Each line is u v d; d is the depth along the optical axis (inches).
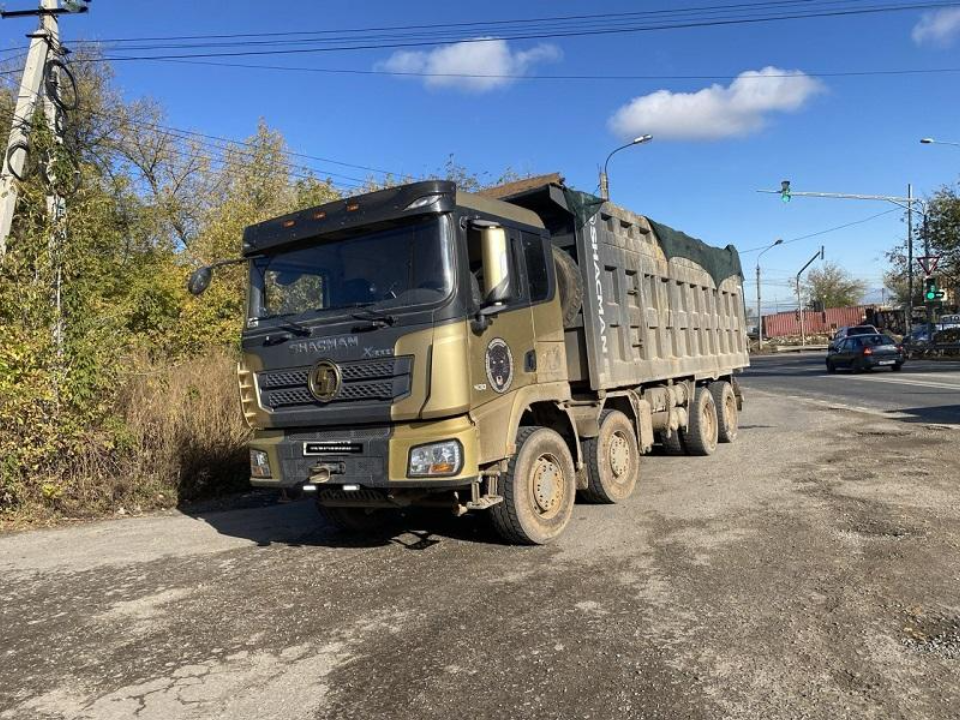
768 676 145.3
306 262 240.8
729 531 252.8
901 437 455.5
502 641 168.1
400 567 232.1
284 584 221.0
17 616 204.7
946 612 174.2
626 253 335.9
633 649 160.2
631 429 324.2
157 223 736.3
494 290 219.8
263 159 1152.8
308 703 143.6
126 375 384.5
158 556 263.6
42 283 341.7
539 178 296.4
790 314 3280.0
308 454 229.9
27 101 373.7
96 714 143.4
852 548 226.1
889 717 128.7
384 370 217.3
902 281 1941.4
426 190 217.5
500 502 239.1
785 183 1266.0
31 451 328.8
